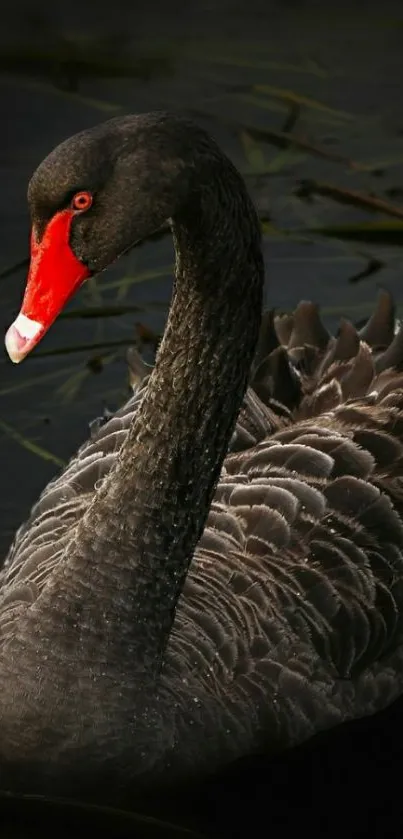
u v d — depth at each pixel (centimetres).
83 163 743
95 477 970
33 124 1465
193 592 914
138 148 749
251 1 1634
